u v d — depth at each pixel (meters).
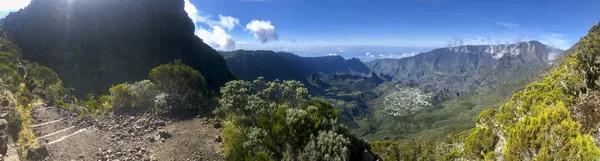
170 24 158.62
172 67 24.17
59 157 11.94
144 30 145.25
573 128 10.77
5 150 10.67
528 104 18.45
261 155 10.81
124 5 142.62
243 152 12.19
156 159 12.73
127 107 20.84
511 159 12.74
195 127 17.27
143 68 132.62
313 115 13.45
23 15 110.94
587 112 14.13
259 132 12.92
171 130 16.55
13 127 12.59
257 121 14.74
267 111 15.56
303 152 11.27
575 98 18.17
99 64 116.81
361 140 13.88
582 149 10.05
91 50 118.94
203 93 24.73
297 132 12.47
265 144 12.42
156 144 14.36
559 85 20.88
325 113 14.80
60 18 115.50
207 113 20.89
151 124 17.22
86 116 17.98
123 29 137.50
